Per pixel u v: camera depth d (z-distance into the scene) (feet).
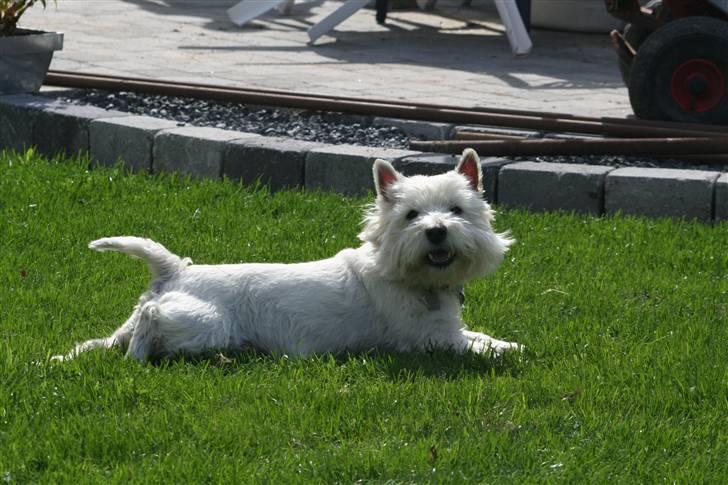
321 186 46.44
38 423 24.27
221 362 27.73
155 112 57.06
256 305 28.89
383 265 28.71
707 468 22.75
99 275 35.45
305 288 29.07
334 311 29.01
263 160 47.19
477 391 26.04
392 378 27.32
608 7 56.65
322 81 66.49
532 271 37.09
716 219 42.52
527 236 40.68
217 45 80.38
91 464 22.59
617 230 41.19
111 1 103.19
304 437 23.95
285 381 26.68
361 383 26.96
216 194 45.47
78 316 31.96
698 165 47.26
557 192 44.16
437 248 27.68
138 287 34.53
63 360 27.71
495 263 28.81
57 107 53.57
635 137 48.85
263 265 29.66
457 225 27.71
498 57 78.28
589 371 27.66
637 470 22.67
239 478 21.91
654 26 56.34
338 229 41.47
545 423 24.59
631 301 34.04
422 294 29.09
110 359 27.63
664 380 27.20
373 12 100.01
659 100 52.34
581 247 39.40
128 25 89.30
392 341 29.37
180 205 43.78
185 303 28.40
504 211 43.96
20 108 53.52
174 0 106.11
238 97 55.57
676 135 48.42
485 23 94.12
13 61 55.88
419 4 100.99
